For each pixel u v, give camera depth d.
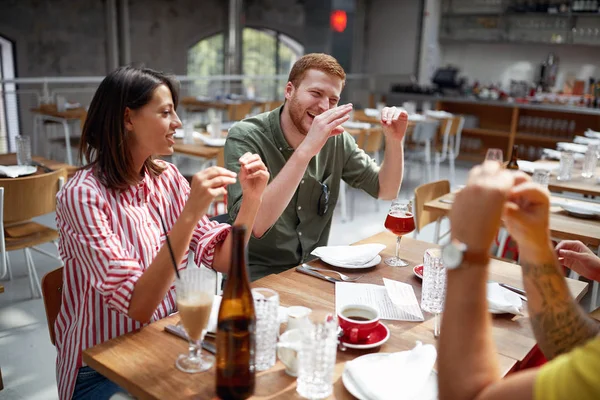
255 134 1.96
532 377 0.70
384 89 9.61
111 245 1.30
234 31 9.73
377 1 10.10
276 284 1.54
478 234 0.77
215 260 1.54
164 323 1.29
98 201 1.32
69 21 9.12
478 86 8.24
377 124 5.99
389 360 1.10
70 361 1.39
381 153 7.55
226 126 5.94
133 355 1.14
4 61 8.81
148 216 1.50
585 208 2.55
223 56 11.20
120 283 1.27
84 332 1.38
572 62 7.92
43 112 5.48
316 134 1.67
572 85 7.63
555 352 0.99
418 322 1.35
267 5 10.72
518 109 7.46
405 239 2.03
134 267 1.30
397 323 1.33
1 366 2.34
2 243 2.60
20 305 2.89
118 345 1.18
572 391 0.66
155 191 1.54
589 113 6.81
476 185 0.78
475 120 7.76
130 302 1.26
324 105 1.86
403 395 1.00
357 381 1.04
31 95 6.57
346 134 2.13
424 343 1.24
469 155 7.85
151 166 1.52
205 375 1.08
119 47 9.63
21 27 8.66
